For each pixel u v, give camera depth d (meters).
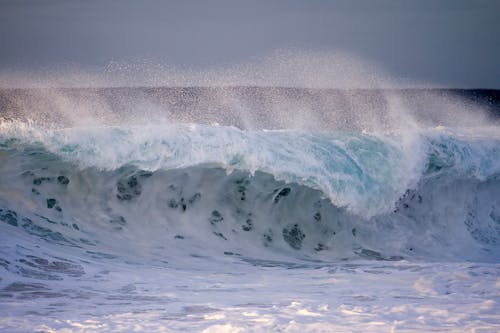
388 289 30.56
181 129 44.44
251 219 45.06
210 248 42.81
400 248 46.72
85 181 42.53
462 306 26.53
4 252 34.06
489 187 52.09
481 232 51.00
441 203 50.00
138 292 29.69
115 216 42.59
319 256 43.94
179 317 24.88
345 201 46.03
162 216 43.56
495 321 24.19
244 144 44.56
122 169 43.00
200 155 43.97
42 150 42.03
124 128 43.44
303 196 45.72
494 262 46.16
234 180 44.88
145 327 23.22
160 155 43.41
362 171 46.78
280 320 24.19
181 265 38.19
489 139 53.31
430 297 28.58
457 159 50.25
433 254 47.12
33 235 39.06
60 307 26.45
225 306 26.89
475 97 118.94
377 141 47.88
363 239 46.44
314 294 29.64
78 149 42.34
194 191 44.31
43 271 32.44
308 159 45.69
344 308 26.19
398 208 48.19
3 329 22.47
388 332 22.67
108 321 24.05
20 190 41.50
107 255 38.16
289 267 39.00
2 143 41.78
